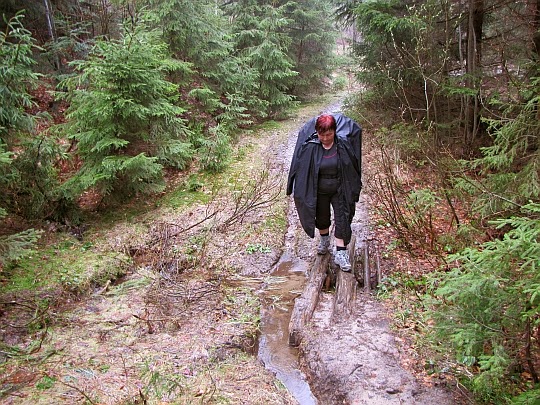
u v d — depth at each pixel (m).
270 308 4.44
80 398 2.92
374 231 5.76
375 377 3.23
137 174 6.12
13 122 4.90
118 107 5.93
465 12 7.34
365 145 8.97
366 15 7.80
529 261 2.35
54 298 4.22
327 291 4.70
